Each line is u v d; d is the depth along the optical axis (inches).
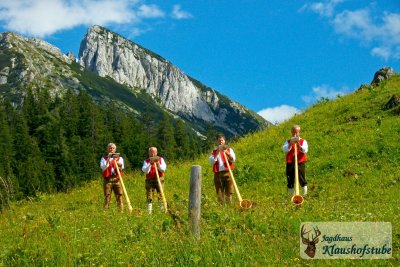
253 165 1007.6
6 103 6166.3
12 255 347.3
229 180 647.8
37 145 4426.7
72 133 5024.6
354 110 1194.6
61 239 370.6
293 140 699.4
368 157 908.0
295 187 653.3
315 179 869.8
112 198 941.2
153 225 402.9
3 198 503.2
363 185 778.2
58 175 3978.8
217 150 652.1
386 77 1430.9
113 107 6127.0
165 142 5728.3
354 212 485.4
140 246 351.9
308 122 1233.4
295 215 453.1
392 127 1001.5
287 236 382.3
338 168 893.8
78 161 4367.6
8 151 4072.3
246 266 321.7
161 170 677.9
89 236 400.5
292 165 700.0
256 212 461.1
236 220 404.8
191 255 323.9
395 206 548.1
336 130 1091.9
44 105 5364.2
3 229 470.9
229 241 359.9
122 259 328.8
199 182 385.7
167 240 361.1
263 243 359.9
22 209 628.7
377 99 1217.4
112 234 400.2
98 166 4320.9
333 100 1413.6
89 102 5605.3
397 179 780.0
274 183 899.4
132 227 406.6
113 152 725.9
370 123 1067.9
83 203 913.5
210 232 371.6
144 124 7249.0
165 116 5890.8
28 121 5201.8
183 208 482.9
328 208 532.4
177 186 1014.4
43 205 741.9
